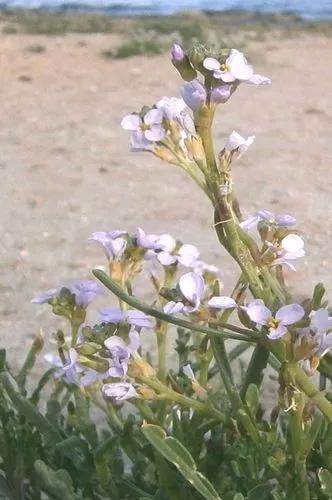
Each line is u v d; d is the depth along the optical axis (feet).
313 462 1.30
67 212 4.15
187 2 11.80
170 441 1.18
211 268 1.42
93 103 6.59
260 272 1.23
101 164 4.99
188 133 1.19
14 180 4.70
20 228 3.91
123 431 1.32
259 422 1.34
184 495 1.29
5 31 9.65
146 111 1.21
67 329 2.82
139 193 4.43
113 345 1.20
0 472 1.60
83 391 1.35
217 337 1.25
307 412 1.20
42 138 5.61
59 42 8.99
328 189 4.50
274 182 4.61
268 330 1.14
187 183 4.58
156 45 8.64
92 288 1.33
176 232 3.86
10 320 2.92
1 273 3.37
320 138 5.57
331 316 1.28
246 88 7.02
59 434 1.39
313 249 3.58
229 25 10.46
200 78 1.22
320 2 11.77
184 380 1.40
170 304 1.19
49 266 3.44
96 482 1.37
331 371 1.31
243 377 1.56
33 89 7.05
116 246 1.32
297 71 7.86
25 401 1.37
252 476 1.25
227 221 1.19
